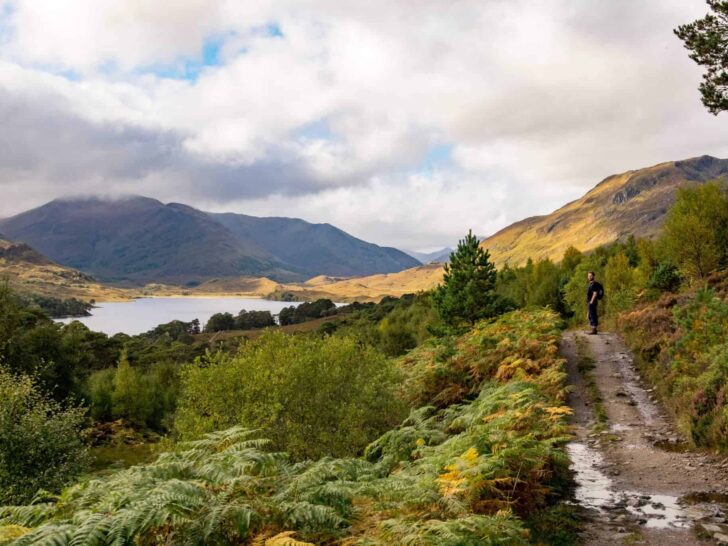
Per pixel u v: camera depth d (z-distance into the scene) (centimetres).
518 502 788
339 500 697
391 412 1820
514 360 1706
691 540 676
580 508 809
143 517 540
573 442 1194
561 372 1662
